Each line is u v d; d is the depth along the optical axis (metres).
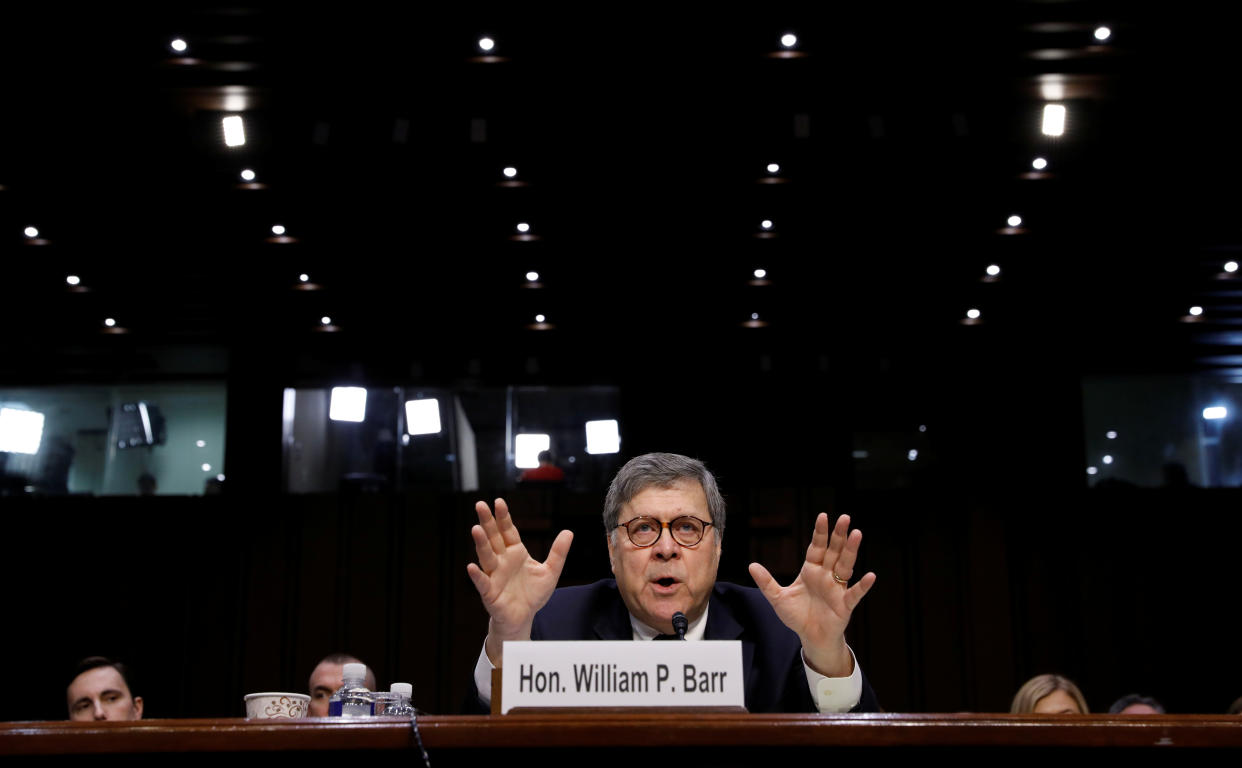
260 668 9.02
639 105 7.24
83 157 7.48
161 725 1.28
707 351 9.82
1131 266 8.65
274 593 9.18
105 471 9.59
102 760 1.28
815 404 9.84
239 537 9.29
